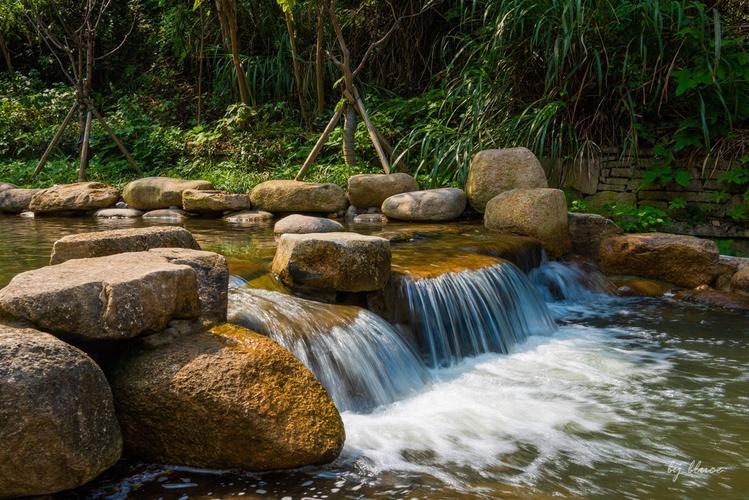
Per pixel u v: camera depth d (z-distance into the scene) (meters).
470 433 3.56
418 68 12.19
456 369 4.61
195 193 8.10
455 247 6.01
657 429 3.67
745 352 5.04
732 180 7.50
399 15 11.78
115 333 2.99
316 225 6.76
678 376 4.52
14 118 12.33
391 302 4.68
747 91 8.03
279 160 10.72
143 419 3.05
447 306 4.86
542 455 3.32
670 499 2.93
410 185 8.23
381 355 4.11
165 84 13.73
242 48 13.02
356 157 10.05
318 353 3.79
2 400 2.53
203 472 3.03
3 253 5.52
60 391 2.65
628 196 8.16
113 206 8.66
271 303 4.03
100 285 3.03
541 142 8.03
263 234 6.79
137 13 14.58
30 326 2.91
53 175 10.22
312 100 12.03
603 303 6.51
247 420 2.98
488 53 9.30
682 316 6.03
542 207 6.81
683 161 7.94
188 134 11.38
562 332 5.57
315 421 3.12
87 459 2.70
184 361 3.11
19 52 14.94
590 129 8.37
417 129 9.77
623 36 8.47
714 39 7.86
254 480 2.97
